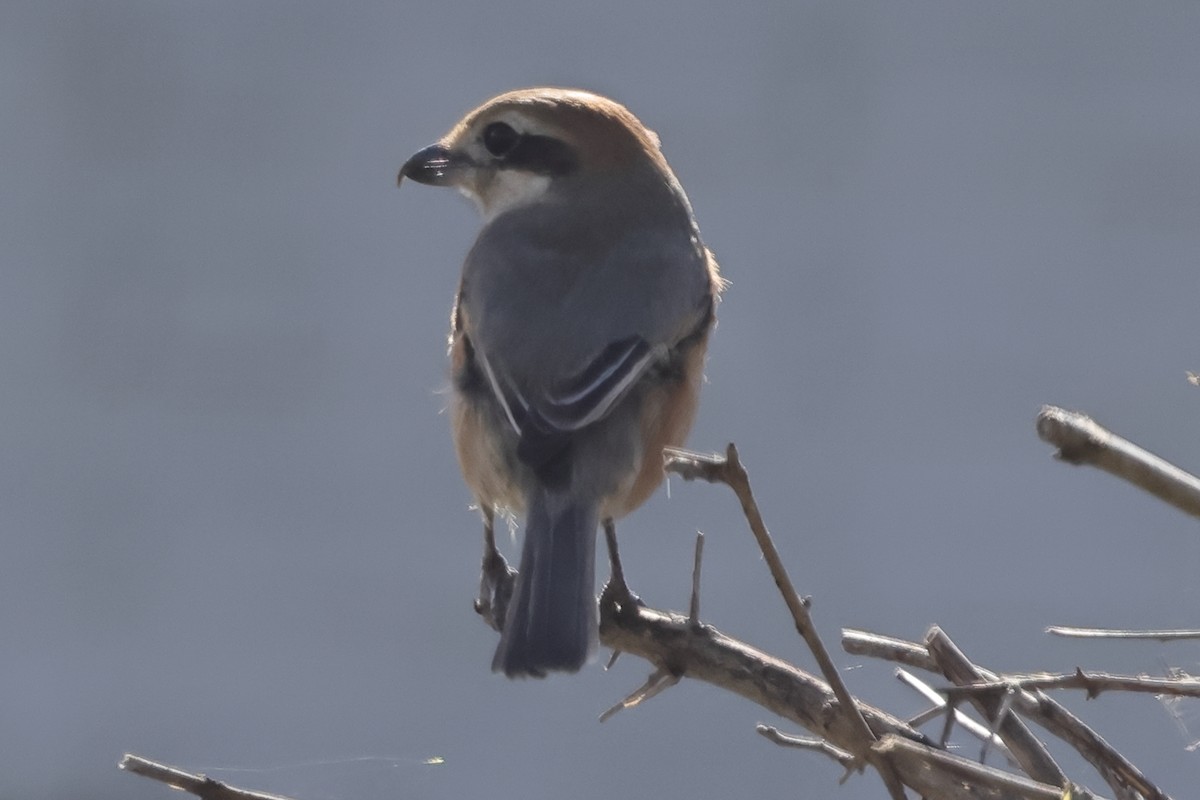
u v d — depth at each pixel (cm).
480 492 1080
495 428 1050
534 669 925
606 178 1170
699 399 1117
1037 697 730
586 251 1103
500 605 1071
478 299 1077
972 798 669
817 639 675
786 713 798
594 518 1005
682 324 1088
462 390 1077
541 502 1004
